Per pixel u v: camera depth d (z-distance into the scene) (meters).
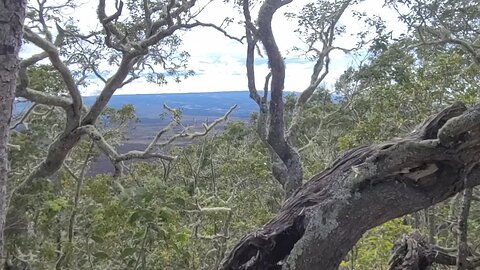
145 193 5.04
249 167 16.47
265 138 5.19
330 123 15.80
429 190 3.54
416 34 11.11
